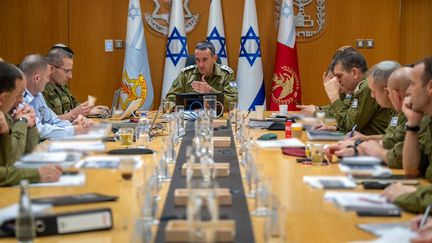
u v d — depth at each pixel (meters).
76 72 7.12
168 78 6.83
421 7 7.17
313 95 7.12
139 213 1.84
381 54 7.07
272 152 3.28
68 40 7.09
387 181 2.43
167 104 5.20
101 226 1.79
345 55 4.17
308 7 7.05
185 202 2.00
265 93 7.11
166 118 4.61
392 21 7.04
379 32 7.05
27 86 3.99
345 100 4.25
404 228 1.80
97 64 7.11
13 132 2.87
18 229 1.62
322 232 1.79
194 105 4.90
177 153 3.17
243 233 1.71
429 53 7.23
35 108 4.02
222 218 1.86
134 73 6.74
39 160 2.47
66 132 3.76
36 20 7.09
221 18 6.91
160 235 1.66
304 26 7.08
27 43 7.10
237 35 7.07
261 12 7.06
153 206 1.89
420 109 2.61
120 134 3.51
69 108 5.25
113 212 1.96
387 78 3.16
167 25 7.04
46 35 7.09
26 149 2.93
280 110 5.23
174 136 3.52
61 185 2.33
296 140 3.62
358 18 7.04
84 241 1.69
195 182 1.98
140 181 2.41
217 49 6.86
